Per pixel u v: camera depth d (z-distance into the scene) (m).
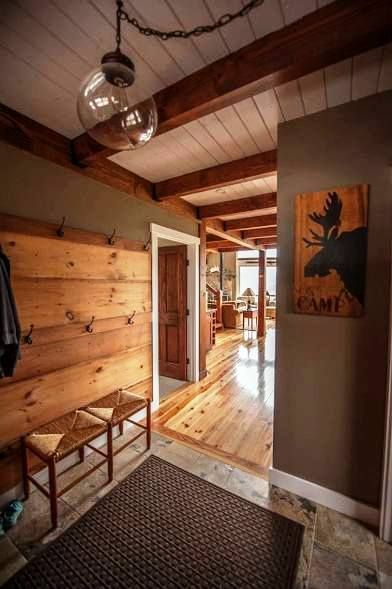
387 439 1.40
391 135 1.42
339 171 1.55
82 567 1.29
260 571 1.26
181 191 2.62
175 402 3.15
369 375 1.52
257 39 1.17
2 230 1.60
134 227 2.59
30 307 1.74
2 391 1.61
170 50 1.21
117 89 0.99
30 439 1.64
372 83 1.38
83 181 2.09
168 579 1.23
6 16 1.04
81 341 2.08
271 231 5.31
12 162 1.65
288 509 1.62
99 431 1.75
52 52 1.22
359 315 1.53
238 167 2.30
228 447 2.25
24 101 1.57
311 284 1.64
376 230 1.47
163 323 4.04
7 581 1.23
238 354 5.36
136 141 1.13
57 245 1.89
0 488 1.60
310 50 1.08
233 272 10.73
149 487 1.79
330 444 1.64
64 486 1.81
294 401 1.74
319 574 1.25
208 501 1.67
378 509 1.50
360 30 0.99
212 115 1.67
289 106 1.58
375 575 1.25
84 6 1.00
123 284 2.46
